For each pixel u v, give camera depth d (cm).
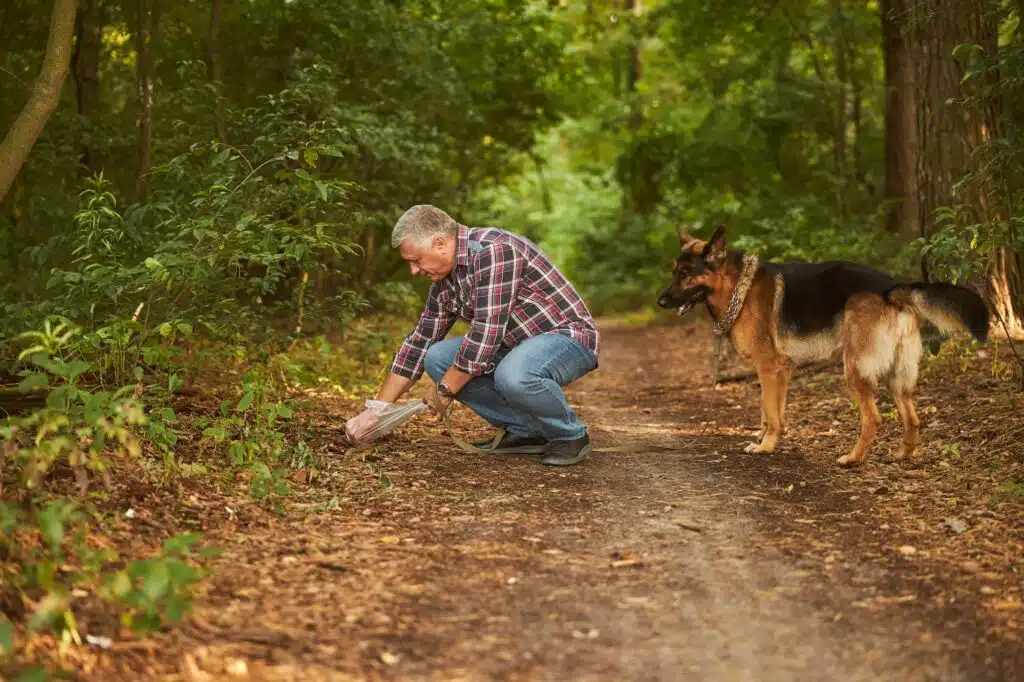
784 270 584
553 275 538
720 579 352
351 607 316
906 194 1360
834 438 623
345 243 533
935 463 527
